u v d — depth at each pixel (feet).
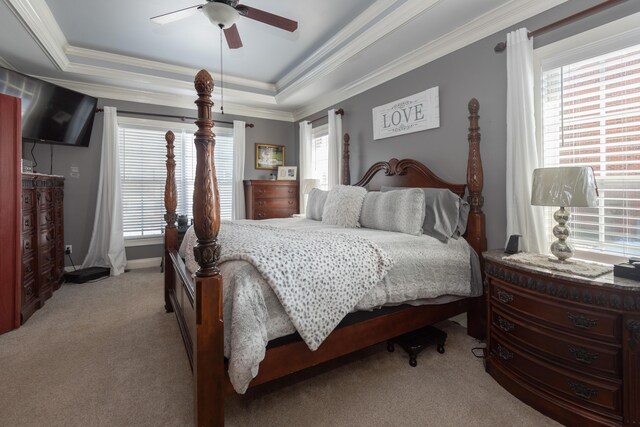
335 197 9.92
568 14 6.55
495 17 7.68
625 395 4.14
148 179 14.76
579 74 6.42
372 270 5.63
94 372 6.06
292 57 12.48
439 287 6.61
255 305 4.28
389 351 6.91
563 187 5.16
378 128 11.61
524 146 6.89
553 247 5.55
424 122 9.78
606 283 4.23
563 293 4.66
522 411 4.93
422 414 4.87
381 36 8.93
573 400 4.56
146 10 9.09
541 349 4.94
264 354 4.21
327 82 12.66
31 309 8.95
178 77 13.33
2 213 7.79
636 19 5.60
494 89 7.91
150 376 5.93
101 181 13.25
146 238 14.74
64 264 12.53
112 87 13.25
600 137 6.15
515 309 5.37
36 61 10.59
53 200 11.04
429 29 8.54
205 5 6.67
